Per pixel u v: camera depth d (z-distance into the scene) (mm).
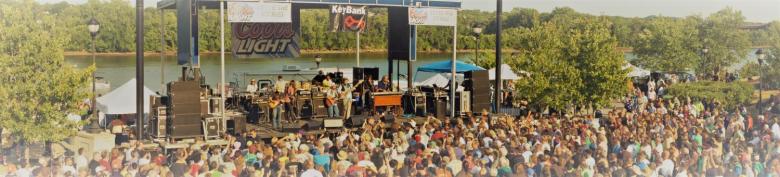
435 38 86500
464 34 88812
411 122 23484
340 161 16719
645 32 54938
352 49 88875
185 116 22531
